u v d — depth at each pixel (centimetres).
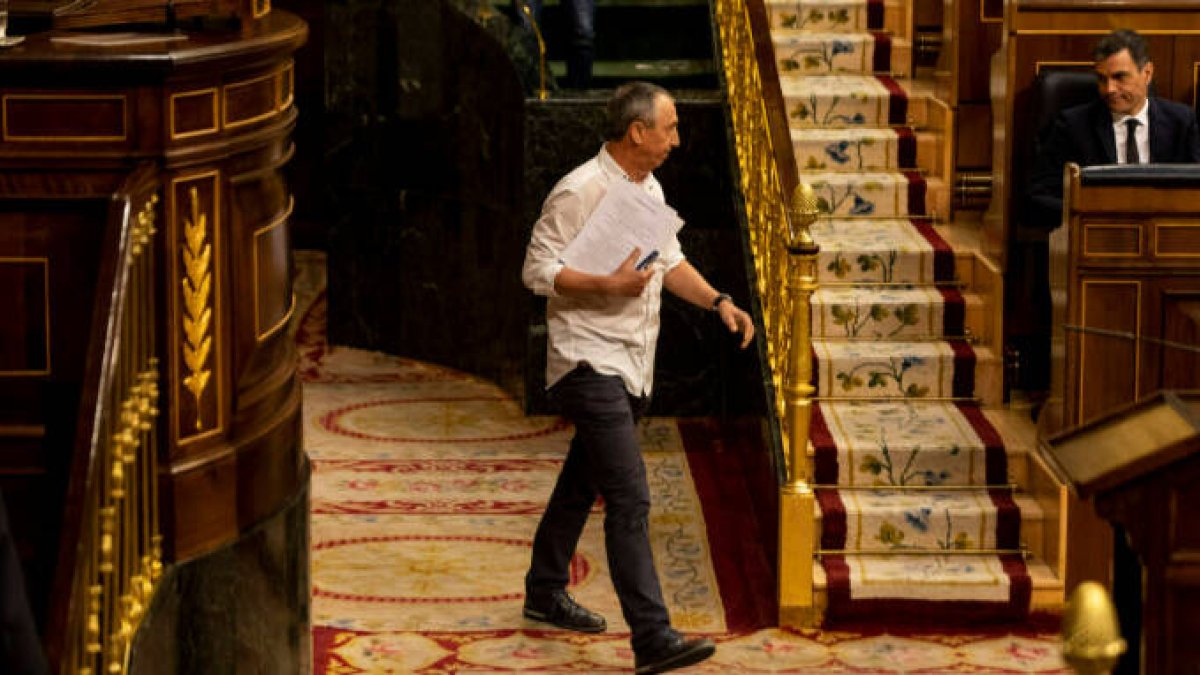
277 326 830
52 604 574
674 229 935
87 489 604
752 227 1259
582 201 950
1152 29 1220
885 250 1239
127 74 726
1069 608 480
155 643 723
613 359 945
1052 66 1214
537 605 1026
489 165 1494
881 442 1110
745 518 1209
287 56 817
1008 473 1109
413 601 1061
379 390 1512
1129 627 678
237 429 789
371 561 1124
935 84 1403
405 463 1323
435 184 1550
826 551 1070
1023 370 1201
